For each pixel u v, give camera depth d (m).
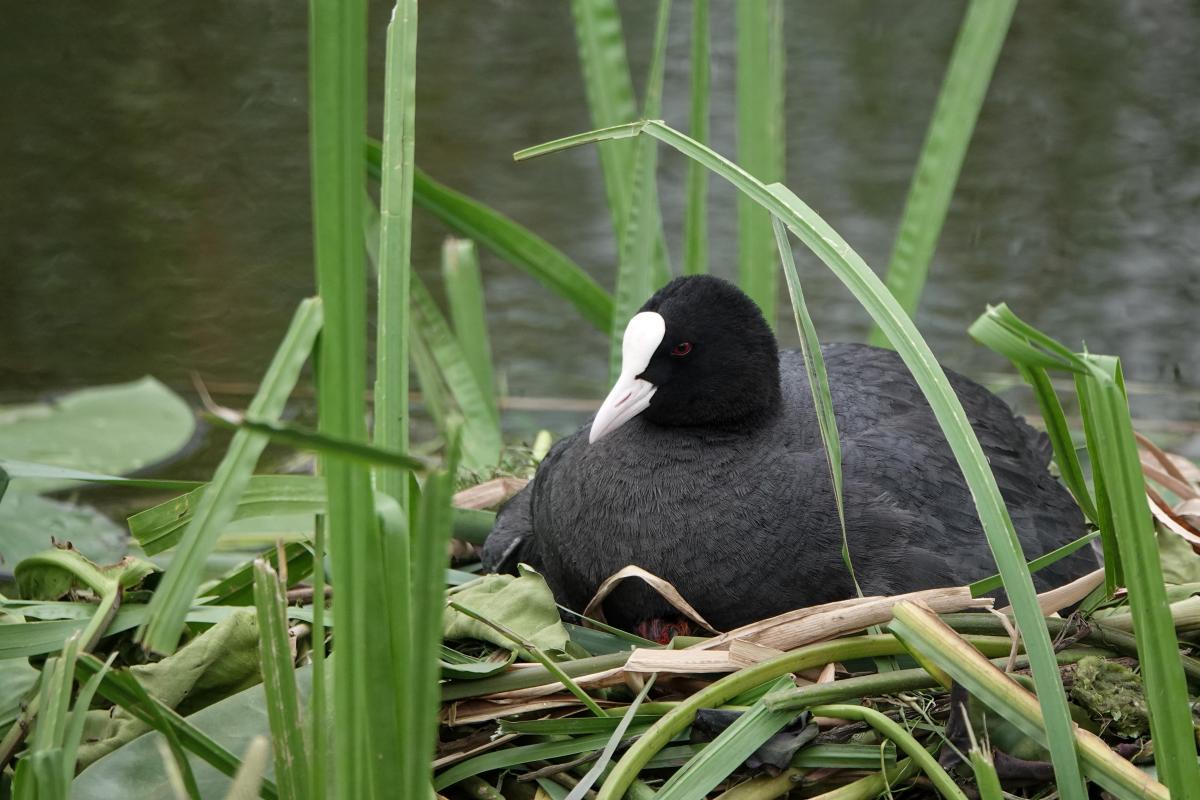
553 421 11.37
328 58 3.61
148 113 15.96
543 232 13.58
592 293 9.49
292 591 6.92
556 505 7.01
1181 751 4.15
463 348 10.15
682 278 7.07
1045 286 12.95
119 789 5.13
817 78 17.22
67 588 6.11
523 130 15.84
